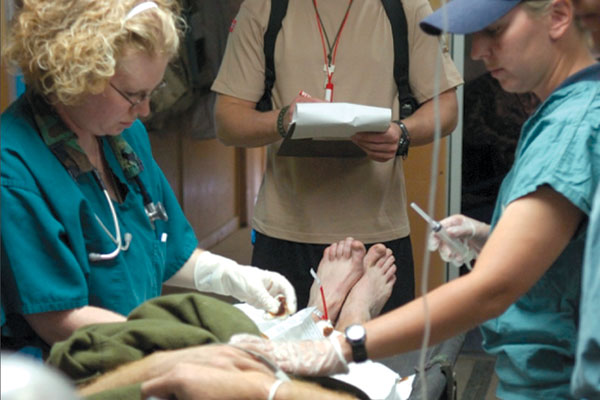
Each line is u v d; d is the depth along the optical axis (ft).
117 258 4.18
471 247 4.83
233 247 15.11
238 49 6.65
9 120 3.99
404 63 6.50
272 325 4.88
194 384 3.06
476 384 8.81
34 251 3.78
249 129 6.40
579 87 3.40
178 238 5.05
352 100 6.55
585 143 3.24
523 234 3.23
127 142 4.68
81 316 3.88
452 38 8.84
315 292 5.88
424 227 9.18
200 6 11.19
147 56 3.83
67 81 3.66
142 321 3.64
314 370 3.29
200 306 3.81
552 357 3.74
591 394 2.90
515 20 3.34
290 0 6.57
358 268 6.03
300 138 5.84
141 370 3.26
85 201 4.04
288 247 6.85
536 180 3.24
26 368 1.60
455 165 9.09
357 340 3.27
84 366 3.40
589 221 3.09
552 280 3.63
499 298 3.24
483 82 9.18
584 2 3.31
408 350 3.31
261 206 7.03
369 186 6.76
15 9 3.88
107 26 3.67
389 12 6.45
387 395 4.45
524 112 9.08
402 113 6.55
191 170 13.80
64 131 4.07
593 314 2.85
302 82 6.59
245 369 3.17
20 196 3.76
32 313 3.76
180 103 11.26
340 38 6.51
